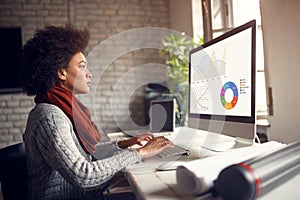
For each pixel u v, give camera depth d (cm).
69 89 113
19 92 350
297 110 118
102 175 85
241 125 101
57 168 87
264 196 55
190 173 55
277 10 128
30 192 101
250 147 87
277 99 132
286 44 123
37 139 91
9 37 347
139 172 78
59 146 87
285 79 125
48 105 97
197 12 295
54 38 110
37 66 107
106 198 98
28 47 112
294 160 60
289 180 61
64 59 110
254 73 94
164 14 381
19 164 105
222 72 114
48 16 365
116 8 378
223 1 237
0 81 344
